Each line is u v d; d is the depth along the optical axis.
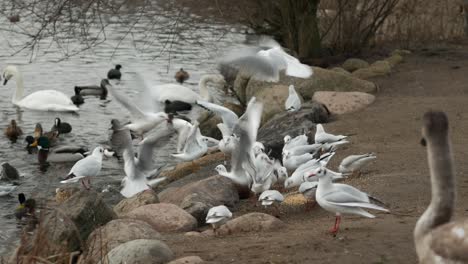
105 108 26.12
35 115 25.50
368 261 9.66
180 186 16.88
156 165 20.05
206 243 11.20
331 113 21.20
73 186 18.66
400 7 30.00
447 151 6.88
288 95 22.56
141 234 11.32
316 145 16.20
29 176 19.70
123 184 16.08
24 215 16.25
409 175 14.67
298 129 19.05
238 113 24.77
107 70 30.27
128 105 19.78
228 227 12.01
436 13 30.38
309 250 10.25
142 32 28.86
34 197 17.44
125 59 31.41
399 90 23.75
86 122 24.59
